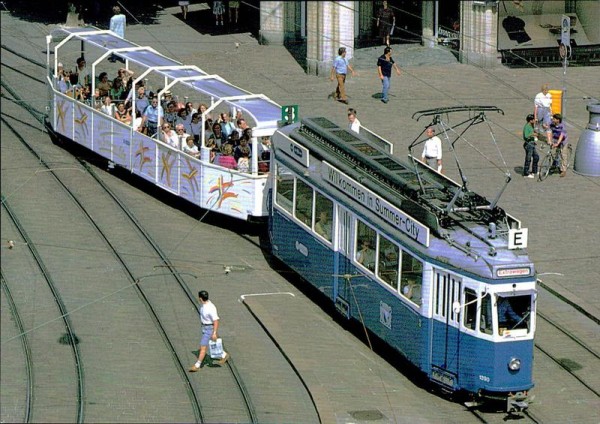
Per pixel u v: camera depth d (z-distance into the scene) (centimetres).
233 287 3828
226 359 3372
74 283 3794
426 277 3247
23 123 5038
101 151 4647
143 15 6306
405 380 3344
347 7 5231
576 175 4041
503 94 5041
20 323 3547
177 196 4419
